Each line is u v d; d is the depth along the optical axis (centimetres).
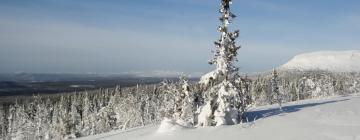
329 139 2225
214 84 3366
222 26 3325
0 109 14238
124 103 9538
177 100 4197
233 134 2623
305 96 13988
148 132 3322
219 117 3162
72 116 9894
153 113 9794
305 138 2294
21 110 13225
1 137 12694
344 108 3809
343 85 14475
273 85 7312
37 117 12075
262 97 9419
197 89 3803
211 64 3422
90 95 15375
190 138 2648
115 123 8906
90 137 4281
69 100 14288
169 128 3000
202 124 3228
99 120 8838
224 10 3309
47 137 9625
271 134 2503
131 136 3269
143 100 10344
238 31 3325
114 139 3281
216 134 2691
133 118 9025
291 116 3322
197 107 3869
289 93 13550
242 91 3369
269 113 3766
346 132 2369
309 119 3080
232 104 3241
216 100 3253
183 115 3997
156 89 12612
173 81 5559
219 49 3356
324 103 4716
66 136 7662
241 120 3159
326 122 2881
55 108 12888
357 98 5731
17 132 10819
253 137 2459
